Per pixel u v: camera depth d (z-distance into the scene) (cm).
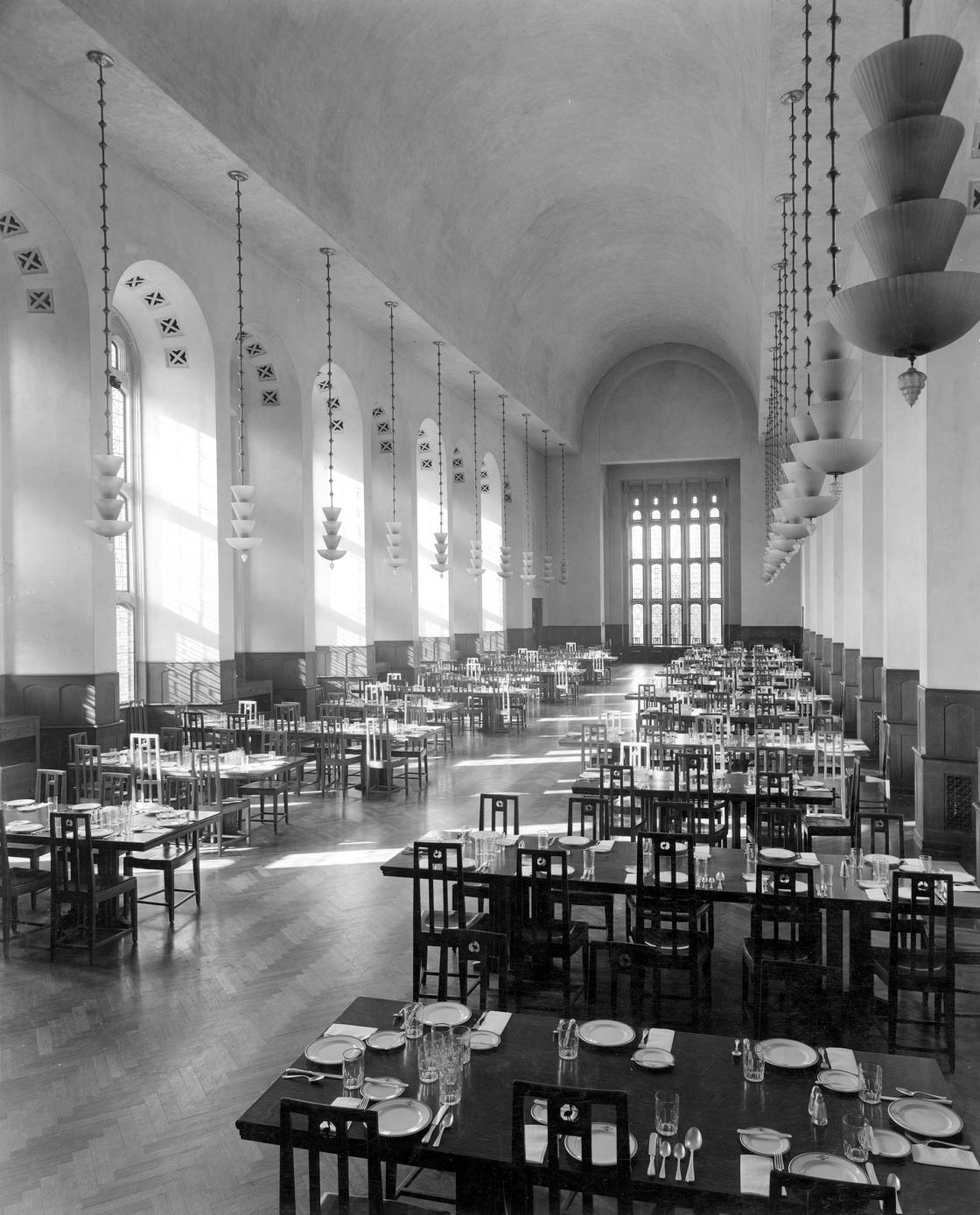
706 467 3834
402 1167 452
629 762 1057
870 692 1544
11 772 1087
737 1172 308
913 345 386
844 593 1975
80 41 970
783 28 845
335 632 2072
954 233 366
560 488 3806
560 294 2842
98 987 664
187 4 1094
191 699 1481
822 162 1153
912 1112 345
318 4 1267
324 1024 601
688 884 593
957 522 987
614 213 2441
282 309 1684
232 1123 488
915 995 637
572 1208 400
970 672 984
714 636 3822
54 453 1173
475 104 1700
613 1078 373
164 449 1488
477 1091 364
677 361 3694
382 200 1689
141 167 1266
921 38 351
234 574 1681
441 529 2528
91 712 1165
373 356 2100
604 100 1788
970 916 550
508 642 3288
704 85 1497
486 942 542
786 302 1778
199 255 1418
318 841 1077
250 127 1255
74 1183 436
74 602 1172
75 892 720
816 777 1002
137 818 845
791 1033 556
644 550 3894
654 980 566
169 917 802
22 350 1178
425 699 1814
